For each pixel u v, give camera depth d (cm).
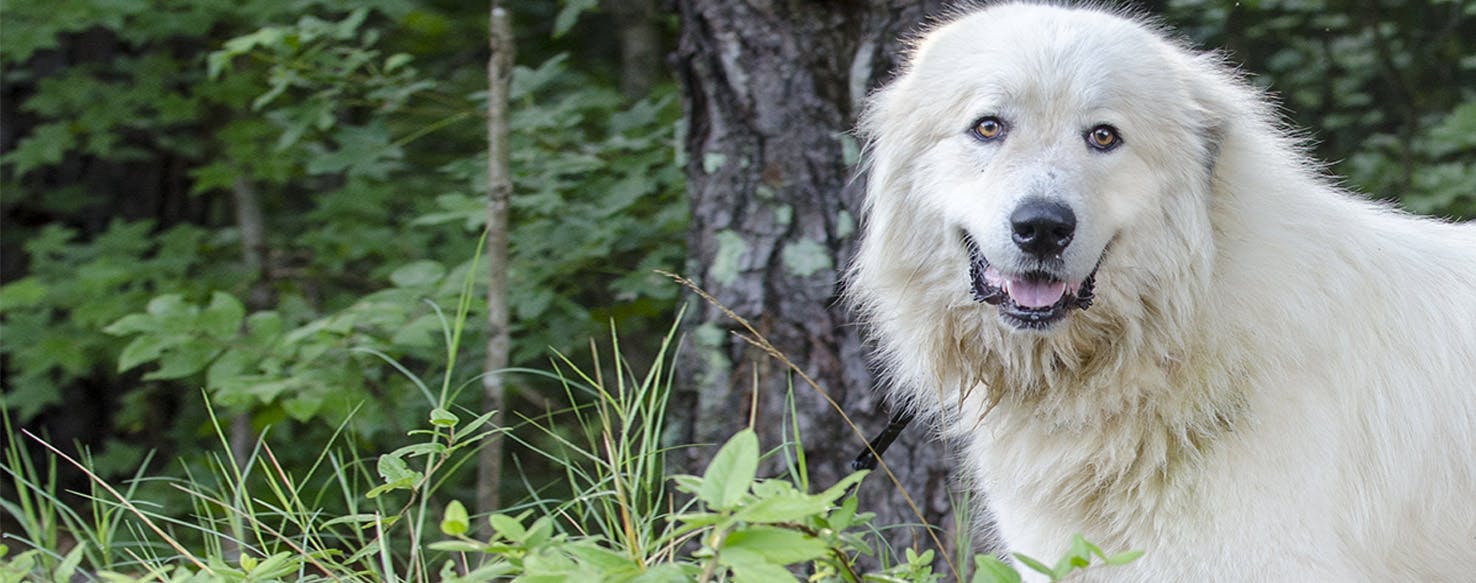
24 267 820
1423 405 304
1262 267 300
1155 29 363
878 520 423
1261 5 700
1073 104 297
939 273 325
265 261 791
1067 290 300
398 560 437
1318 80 748
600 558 223
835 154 423
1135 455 305
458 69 846
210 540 393
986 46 310
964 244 317
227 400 469
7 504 366
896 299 336
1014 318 303
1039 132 300
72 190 806
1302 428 292
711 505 215
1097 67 299
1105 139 299
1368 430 300
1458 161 720
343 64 563
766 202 428
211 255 801
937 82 318
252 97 723
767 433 430
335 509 589
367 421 508
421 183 772
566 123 589
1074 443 315
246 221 787
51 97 732
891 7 413
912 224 327
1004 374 325
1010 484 327
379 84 603
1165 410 301
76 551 287
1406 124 750
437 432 293
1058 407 316
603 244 566
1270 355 295
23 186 809
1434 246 322
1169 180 303
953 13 398
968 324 326
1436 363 307
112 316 692
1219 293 300
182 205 836
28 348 697
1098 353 312
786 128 425
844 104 424
